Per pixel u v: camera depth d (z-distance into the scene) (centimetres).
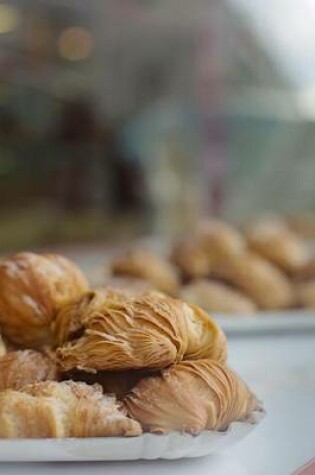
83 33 392
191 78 391
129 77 414
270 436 66
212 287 112
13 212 332
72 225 319
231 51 365
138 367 60
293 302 117
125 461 60
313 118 318
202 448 60
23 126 374
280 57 334
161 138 380
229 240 123
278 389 78
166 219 327
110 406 59
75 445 58
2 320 72
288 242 127
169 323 61
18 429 58
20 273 72
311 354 92
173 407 59
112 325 61
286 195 308
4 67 368
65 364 61
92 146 396
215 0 363
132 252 128
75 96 398
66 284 73
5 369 62
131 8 392
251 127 334
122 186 388
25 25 366
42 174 371
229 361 88
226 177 334
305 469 61
